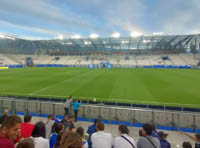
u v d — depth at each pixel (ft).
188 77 84.89
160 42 175.11
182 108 32.22
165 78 81.15
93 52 220.43
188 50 178.60
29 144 5.89
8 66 163.73
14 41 205.77
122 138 10.02
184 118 26.16
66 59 217.15
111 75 95.25
